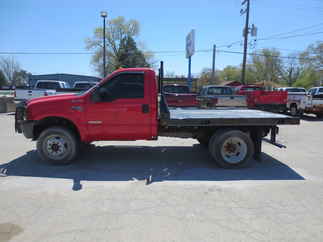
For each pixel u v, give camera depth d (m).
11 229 2.76
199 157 5.87
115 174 4.62
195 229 2.79
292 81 59.72
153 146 6.90
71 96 4.93
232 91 14.23
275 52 57.28
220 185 4.12
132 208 3.28
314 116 15.56
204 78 50.59
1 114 14.53
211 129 5.26
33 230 2.74
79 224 2.87
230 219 3.02
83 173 4.63
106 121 4.86
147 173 4.71
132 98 4.85
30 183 4.11
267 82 48.91
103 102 4.82
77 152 5.14
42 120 4.92
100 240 2.57
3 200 3.47
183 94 11.23
